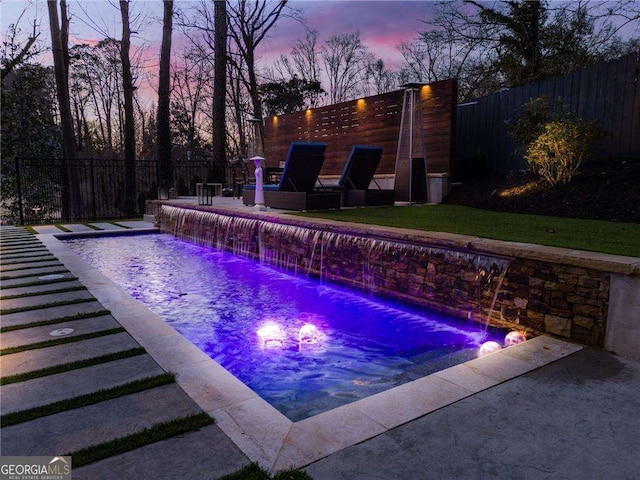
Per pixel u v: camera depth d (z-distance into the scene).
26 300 4.48
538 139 7.69
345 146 13.13
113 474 1.75
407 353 3.76
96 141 28.53
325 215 7.24
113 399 2.40
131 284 6.27
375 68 26.47
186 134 26.98
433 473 1.80
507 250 3.91
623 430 2.14
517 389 2.59
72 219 14.61
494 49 14.48
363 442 2.02
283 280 6.50
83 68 26.48
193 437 2.04
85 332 3.52
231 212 8.40
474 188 9.58
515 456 1.93
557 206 6.91
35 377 2.68
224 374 2.76
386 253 5.21
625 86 7.52
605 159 7.81
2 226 12.12
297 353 3.77
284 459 1.87
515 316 3.92
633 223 5.59
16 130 15.65
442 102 9.91
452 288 4.51
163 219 11.71
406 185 9.89
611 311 3.18
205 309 5.06
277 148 16.50
